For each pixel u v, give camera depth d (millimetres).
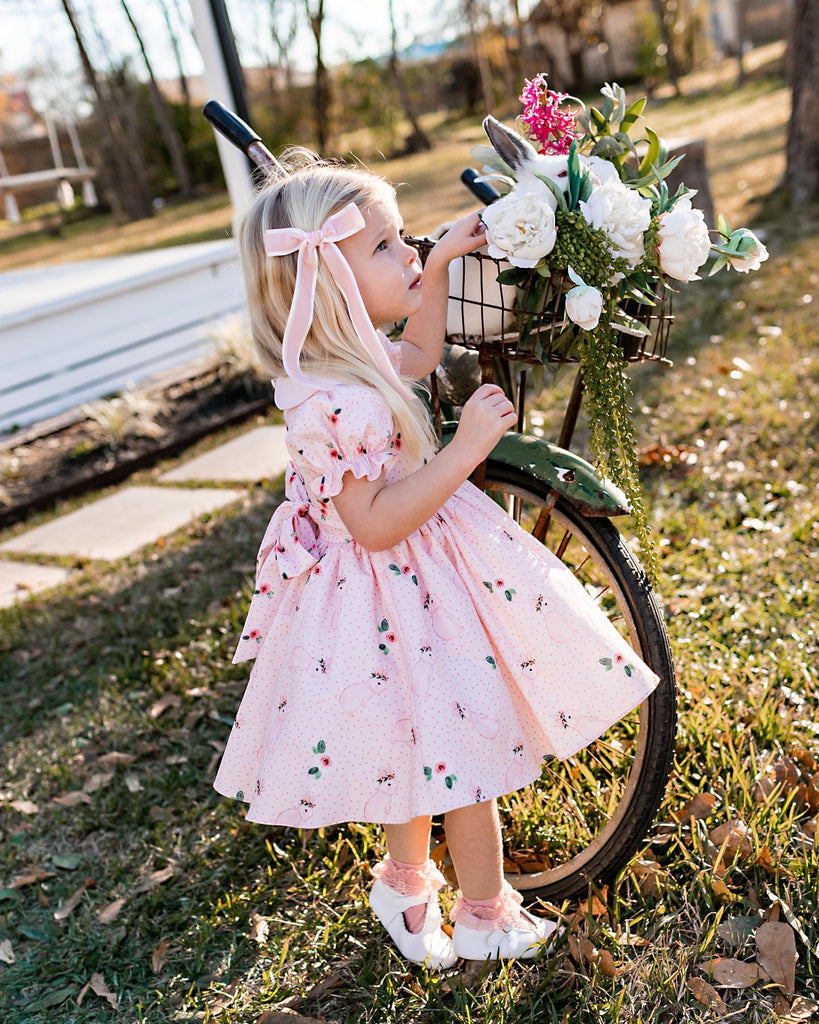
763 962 1614
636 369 4641
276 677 1671
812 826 1876
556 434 4047
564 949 1724
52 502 4797
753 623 2559
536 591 1592
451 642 1566
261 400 5688
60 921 2088
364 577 1571
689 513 3191
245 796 1749
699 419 3896
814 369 4141
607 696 1588
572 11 23344
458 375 1932
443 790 1469
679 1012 1573
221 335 5957
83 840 2342
